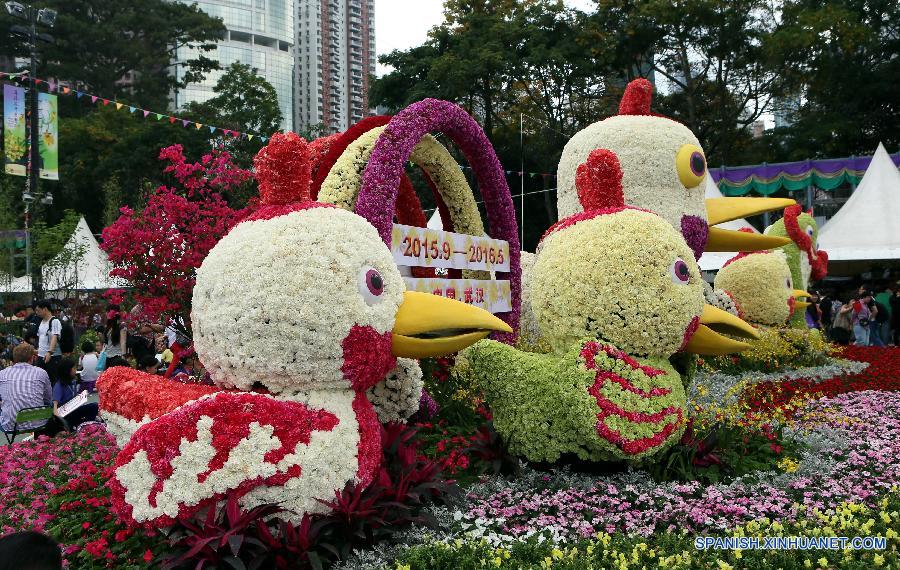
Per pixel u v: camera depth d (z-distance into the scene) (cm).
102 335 1398
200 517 382
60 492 551
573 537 430
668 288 505
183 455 379
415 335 451
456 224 785
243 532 379
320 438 405
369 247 438
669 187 754
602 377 492
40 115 1384
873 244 1719
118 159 2677
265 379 416
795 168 2277
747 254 1160
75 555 442
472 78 2278
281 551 382
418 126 639
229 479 380
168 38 3512
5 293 1786
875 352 1276
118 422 462
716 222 843
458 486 475
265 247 414
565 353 527
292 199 447
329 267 414
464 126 709
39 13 1377
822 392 876
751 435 611
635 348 511
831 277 2344
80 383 1024
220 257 422
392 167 610
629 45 2641
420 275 785
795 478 527
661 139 755
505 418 543
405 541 420
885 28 2767
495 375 540
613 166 552
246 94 2983
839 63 2603
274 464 387
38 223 1875
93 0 3375
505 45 2392
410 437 511
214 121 2775
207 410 388
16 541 251
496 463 538
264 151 451
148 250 841
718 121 2786
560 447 525
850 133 2512
